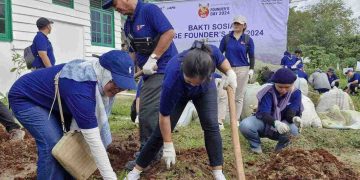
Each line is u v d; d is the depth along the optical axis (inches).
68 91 115.0
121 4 165.3
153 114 165.3
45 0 434.0
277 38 454.6
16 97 124.3
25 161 198.8
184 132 254.5
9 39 388.2
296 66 493.7
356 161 203.6
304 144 223.8
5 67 383.6
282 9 449.1
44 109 125.7
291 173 163.8
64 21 468.1
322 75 536.4
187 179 160.7
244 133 208.8
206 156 189.5
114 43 607.8
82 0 503.8
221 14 478.3
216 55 146.9
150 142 149.6
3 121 227.1
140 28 166.9
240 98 282.5
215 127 147.6
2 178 176.4
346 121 290.0
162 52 163.0
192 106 295.6
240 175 135.3
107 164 117.3
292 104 207.5
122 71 113.6
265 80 346.3
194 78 117.6
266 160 197.0
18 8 396.5
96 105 119.6
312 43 1443.2
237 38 278.8
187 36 497.0
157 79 164.1
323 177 162.2
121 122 295.7
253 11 460.4
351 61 1103.6
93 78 115.9
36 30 421.4
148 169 169.9
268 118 199.2
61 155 118.0
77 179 124.7
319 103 334.0
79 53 504.4
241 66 278.2
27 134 244.8
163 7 502.9
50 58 281.9
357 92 561.9
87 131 115.0
